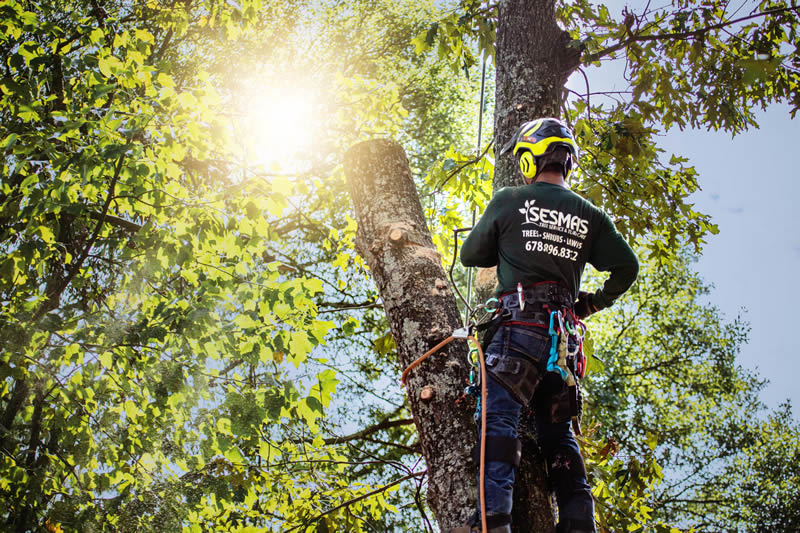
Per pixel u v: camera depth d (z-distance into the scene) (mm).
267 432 6473
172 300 5238
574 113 6148
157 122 5168
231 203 5895
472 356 2389
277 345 4941
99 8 7430
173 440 5539
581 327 2648
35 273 5742
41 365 5191
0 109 5973
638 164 6059
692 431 18688
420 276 2594
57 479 5527
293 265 11438
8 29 5551
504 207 2596
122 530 5242
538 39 3961
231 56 11930
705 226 6434
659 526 5820
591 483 5746
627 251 2635
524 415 2533
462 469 2248
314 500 6430
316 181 7676
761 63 3184
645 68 6199
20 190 5309
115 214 6145
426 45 6062
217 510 6000
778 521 18625
